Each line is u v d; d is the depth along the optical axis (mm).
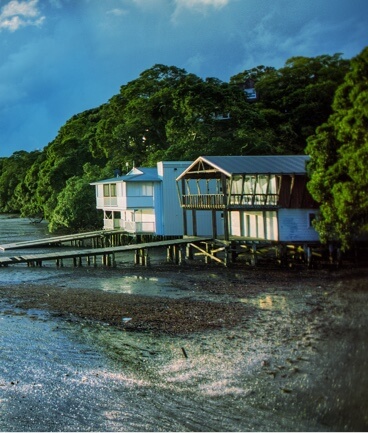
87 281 29562
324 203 27062
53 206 72188
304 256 33125
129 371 14180
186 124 58750
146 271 33250
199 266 34844
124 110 72250
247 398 12047
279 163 35156
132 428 10859
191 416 11281
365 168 22062
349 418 10789
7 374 14172
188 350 15719
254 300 22891
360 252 32750
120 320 19469
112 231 47000
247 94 72312
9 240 57188
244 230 39094
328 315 19391
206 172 35719
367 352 14656
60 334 17812
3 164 149000
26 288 26984
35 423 11219
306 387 12422
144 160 64938
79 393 12789
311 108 66188
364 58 22250
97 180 60781
